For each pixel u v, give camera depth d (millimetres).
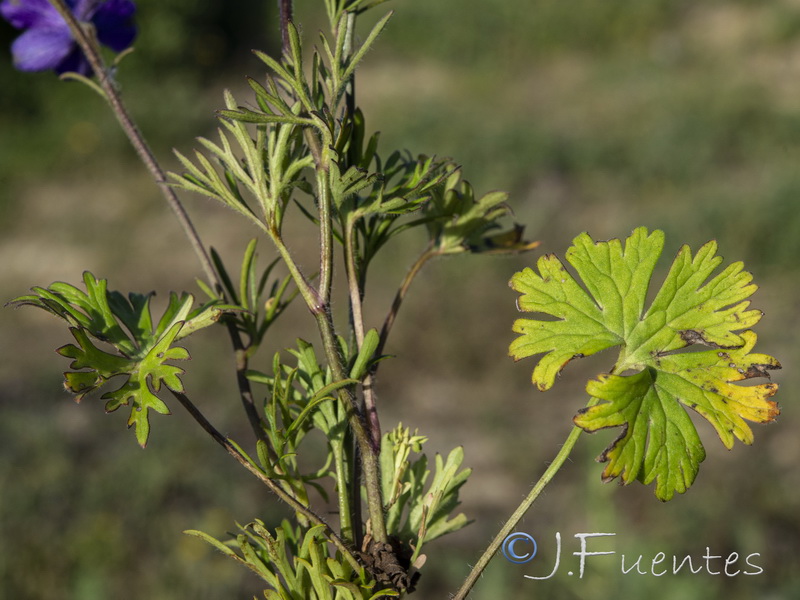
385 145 10555
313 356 972
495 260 8203
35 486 5344
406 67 14219
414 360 7309
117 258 9078
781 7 14289
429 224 1216
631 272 847
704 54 13477
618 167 9773
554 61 14266
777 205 8273
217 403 6617
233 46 14039
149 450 5816
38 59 1435
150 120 11477
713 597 4004
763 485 5148
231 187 942
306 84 869
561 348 829
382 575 854
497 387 7000
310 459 5262
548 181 9773
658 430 789
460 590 834
